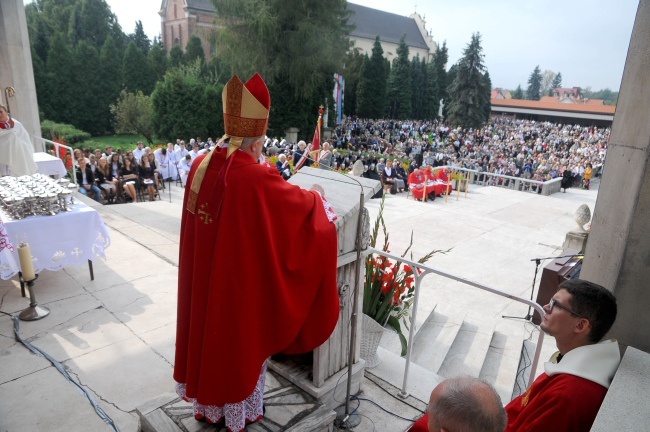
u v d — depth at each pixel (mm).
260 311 1861
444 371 4707
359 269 2318
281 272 1850
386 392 2826
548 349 5473
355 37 69438
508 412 2027
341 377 2510
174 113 26484
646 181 2166
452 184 16781
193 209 1836
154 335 3551
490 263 8891
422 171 15117
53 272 4617
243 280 1777
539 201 15812
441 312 6117
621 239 2305
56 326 3613
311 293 1979
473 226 11727
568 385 1646
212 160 1804
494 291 2314
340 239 2240
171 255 5297
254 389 1911
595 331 1742
